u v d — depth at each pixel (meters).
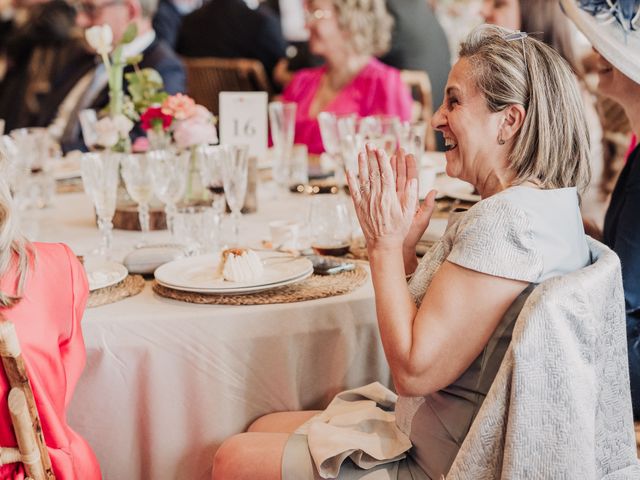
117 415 1.58
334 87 4.00
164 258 1.88
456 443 1.38
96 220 2.43
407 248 1.68
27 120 4.95
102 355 1.55
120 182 2.37
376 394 1.62
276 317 1.60
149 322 1.56
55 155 3.35
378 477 1.41
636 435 1.83
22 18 5.09
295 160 2.89
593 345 1.29
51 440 1.26
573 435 1.25
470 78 1.42
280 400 1.64
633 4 1.97
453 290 1.32
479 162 1.44
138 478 1.61
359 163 1.42
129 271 1.86
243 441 1.50
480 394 1.35
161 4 5.46
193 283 1.67
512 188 1.37
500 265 1.29
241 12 5.38
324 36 3.94
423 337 1.32
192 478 1.61
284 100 4.12
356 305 1.66
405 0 4.68
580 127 1.42
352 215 2.29
